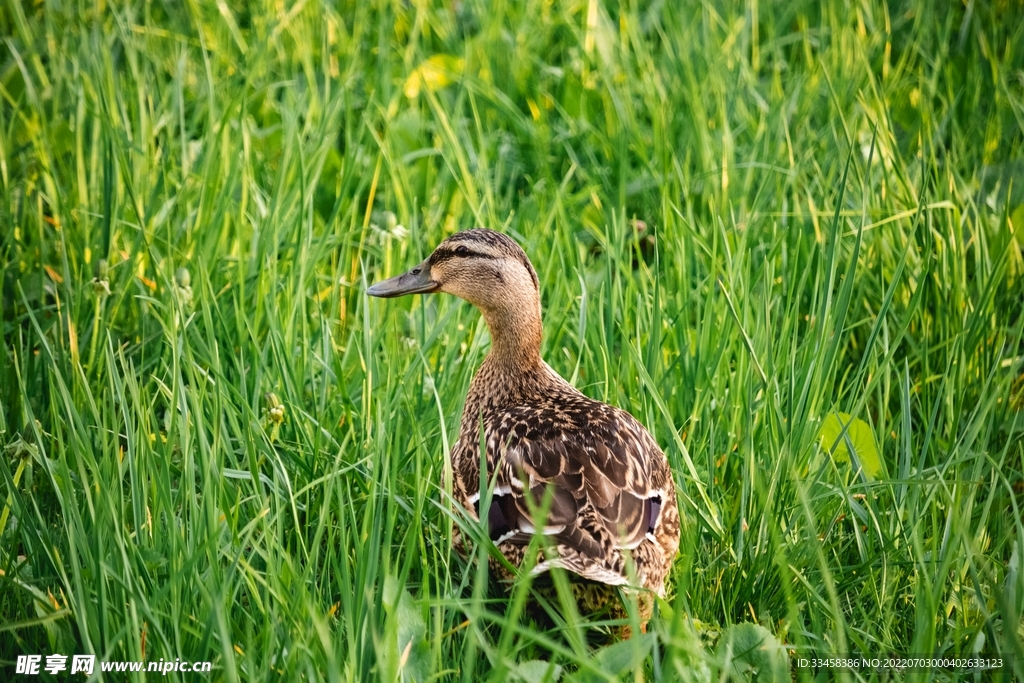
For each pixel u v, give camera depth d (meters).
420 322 9.26
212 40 13.67
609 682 5.22
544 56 14.12
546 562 5.93
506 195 11.75
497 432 7.23
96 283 8.77
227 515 6.49
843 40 13.13
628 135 11.93
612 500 6.57
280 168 10.30
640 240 10.89
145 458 6.66
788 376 8.10
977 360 8.70
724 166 10.59
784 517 7.37
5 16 13.65
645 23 14.70
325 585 6.55
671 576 7.20
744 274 9.17
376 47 13.83
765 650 6.01
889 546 7.02
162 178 10.20
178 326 8.26
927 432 7.64
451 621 6.50
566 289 9.28
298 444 7.64
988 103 12.64
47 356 7.66
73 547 5.93
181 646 5.83
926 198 9.69
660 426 8.17
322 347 8.70
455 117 11.80
